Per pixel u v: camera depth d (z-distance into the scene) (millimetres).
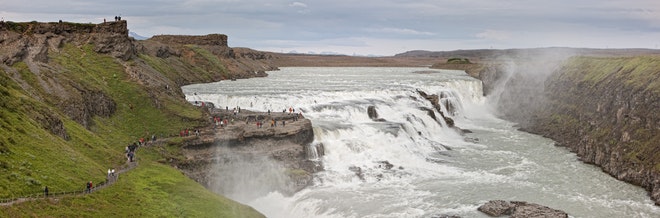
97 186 56844
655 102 85188
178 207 57562
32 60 91500
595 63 124875
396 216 65375
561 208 68125
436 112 127125
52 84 84375
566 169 87875
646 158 79500
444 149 101812
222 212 59094
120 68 109125
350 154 89625
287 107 113250
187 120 92375
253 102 115812
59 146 62250
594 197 72812
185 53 190000
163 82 116562
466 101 169500
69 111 79125
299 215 69750
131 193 58062
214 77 184125
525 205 66375
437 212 66438
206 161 79188
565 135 111125
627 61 110438
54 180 53250
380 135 96938
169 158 76875
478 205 69000
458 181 80125
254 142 83688
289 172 77750
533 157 96562
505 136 118062
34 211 45719
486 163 91562
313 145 87188
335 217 66375
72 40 115625
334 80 187000
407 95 134000
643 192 75000
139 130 87500
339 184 78625
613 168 84500
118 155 72062
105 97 91875
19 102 66625
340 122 102562
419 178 81750
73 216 47594
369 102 120500
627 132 88000
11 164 51656
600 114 103125
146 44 165125
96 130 81875
